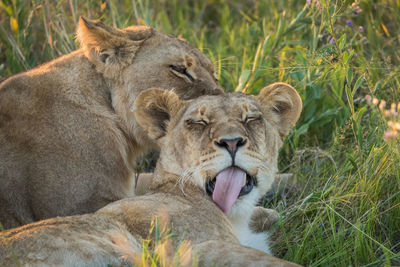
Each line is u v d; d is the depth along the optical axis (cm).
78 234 590
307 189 881
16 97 792
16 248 558
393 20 1193
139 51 838
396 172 775
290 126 792
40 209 765
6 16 1190
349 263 670
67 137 783
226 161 679
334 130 995
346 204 780
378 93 955
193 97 830
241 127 691
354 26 1153
